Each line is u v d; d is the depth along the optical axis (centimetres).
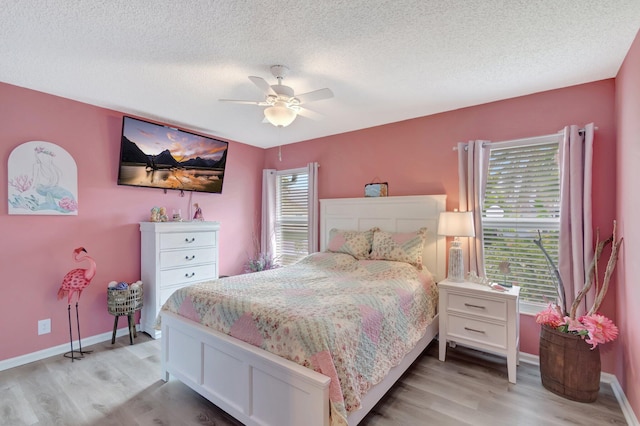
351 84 261
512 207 290
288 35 191
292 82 257
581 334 218
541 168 277
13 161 265
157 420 197
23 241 272
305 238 454
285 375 160
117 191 334
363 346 181
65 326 296
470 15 171
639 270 184
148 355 288
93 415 201
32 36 191
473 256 297
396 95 285
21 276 271
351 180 402
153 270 332
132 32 188
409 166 353
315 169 427
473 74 243
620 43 198
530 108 280
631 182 199
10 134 264
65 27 182
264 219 480
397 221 352
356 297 215
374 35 191
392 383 212
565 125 263
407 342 226
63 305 294
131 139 332
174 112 334
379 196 369
